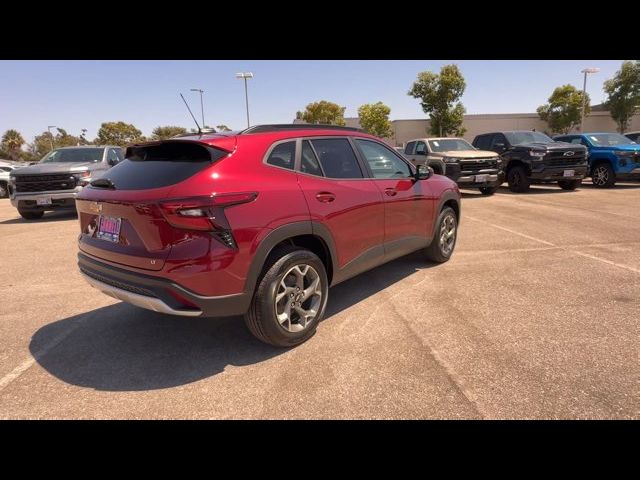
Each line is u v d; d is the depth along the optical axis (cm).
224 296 263
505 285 434
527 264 508
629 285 427
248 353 305
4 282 483
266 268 289
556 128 4675
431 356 293
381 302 396
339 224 337
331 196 331
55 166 923
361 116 4641
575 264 504
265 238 277
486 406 237
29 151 6556
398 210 412
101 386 266
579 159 1205
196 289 254
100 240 296
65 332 348
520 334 322
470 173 1125
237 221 263
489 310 371
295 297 307
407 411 235
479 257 546
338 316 366
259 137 304
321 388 258
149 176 276
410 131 5094
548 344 306
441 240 507
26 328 356
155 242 256
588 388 251
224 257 258
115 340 331
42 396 255
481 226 753
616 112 4331
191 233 252
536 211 907
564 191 1271
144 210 255
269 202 282
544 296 401
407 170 445
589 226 732
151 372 282
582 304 379
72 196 905
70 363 296
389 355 295
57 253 621
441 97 4278
